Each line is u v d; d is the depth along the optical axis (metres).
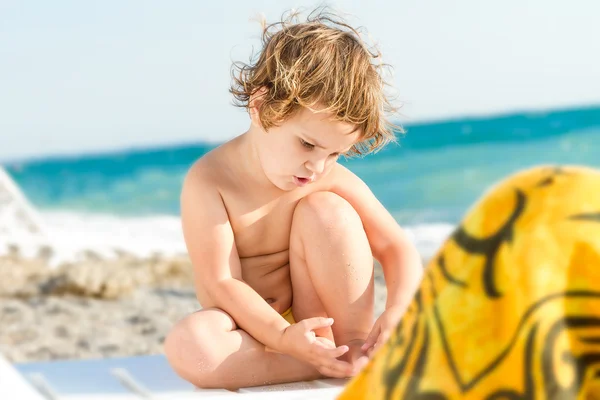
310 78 2.27
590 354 0.93
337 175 2.55
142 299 7.37
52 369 2.42
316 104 2.23
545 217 0.95
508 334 0.94
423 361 0.98
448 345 0.97
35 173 23.12
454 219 15.81
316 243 2.33
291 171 2.31
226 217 2.43
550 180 0.99
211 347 2.20
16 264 8.70
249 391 2.17
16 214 13.41
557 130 20.81
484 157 20.27
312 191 2.50
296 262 2.45
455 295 0.97
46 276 8.20
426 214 16.88
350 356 2.24
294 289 2.50
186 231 2.44
